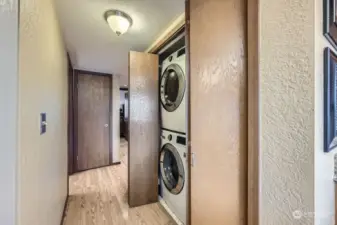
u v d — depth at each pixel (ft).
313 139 2.14
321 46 2.28
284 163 2.36
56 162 5.40
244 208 2.86
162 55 8.11
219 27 3.17
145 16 5.46
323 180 2.38
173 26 5.88
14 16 2.24
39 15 3.33
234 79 2.96
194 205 3.63
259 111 2.61
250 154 2.72
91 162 12.17
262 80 2.59
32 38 2.88
